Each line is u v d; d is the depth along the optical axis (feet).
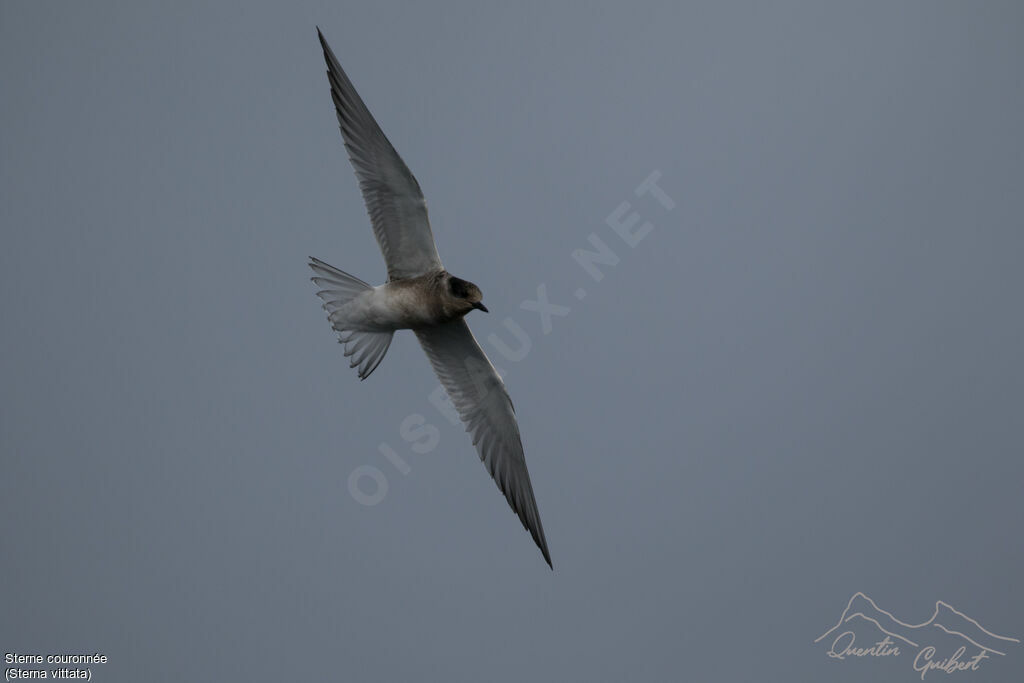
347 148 39.96
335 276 40.04
